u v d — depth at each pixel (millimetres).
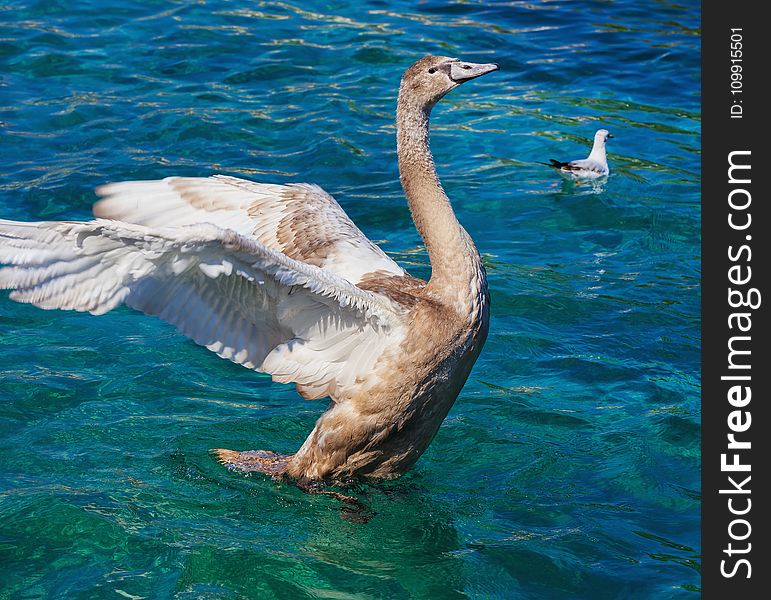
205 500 6793
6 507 6531
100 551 6215
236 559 6215
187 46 14836
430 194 6676
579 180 11711
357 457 6758
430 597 5969
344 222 7520
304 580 6082
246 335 6449
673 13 17047
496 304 9359
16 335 8648
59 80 13570
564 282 9781
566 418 7809
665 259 10234
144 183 7352
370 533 6559
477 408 7934
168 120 12617
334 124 12766
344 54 14906
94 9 15891
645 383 8234
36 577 5969
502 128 13156
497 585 6078
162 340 8750
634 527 6621
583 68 14891
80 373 8164
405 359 6406
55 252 5684
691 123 13336
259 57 14688
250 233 7395
